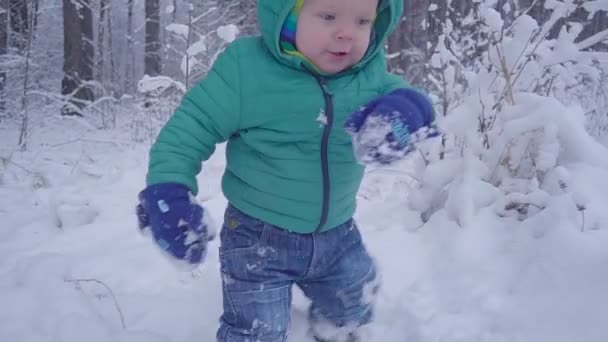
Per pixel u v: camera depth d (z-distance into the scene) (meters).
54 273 2.47
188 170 1.62
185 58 5.89
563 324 1.84
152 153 1.63
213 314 2.25
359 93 1.73
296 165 1.70
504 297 2.12
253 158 1.74
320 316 1.99
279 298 1.80
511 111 3.04
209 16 13.50
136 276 2.57
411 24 8.67
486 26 3.41
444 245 2.62
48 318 2.12
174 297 2.39
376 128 1.44
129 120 8.62
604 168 2.81
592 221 2.46
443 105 3.62
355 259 1.88
